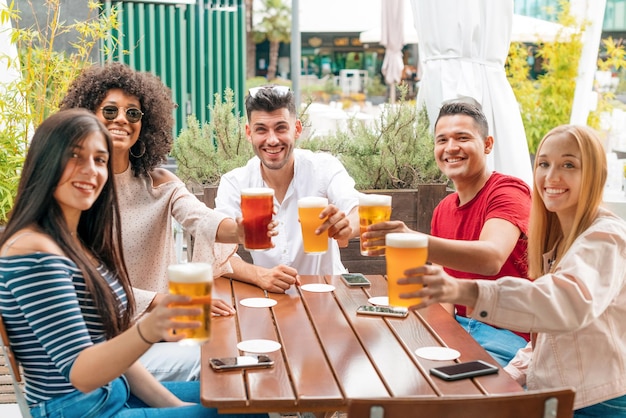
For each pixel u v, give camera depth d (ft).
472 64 16.30
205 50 27.63
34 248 6.92
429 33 16.44
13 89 16.11
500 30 16.31
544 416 5.58
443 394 6.71
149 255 10.61
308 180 12.23
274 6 69.82
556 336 7.84
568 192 8.08
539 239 8.68
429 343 8.08
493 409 5.49
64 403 7.07
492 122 16.30
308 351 7.75
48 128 7.20
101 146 7.39
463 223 11.13
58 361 6.71
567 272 7.34
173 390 8.84
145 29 25.72
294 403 6.53
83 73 10.55
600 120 29.37
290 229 12.30
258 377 6.99
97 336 7.30
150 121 10.55
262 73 70.69
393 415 5.38
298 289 10.30
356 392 6.70
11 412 11.01
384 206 8.34
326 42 66.54
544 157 8.24
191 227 10.30
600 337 7.71
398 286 6.85
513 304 6.98
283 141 11.61
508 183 10.70
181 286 6.10
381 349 7.84
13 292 6.81
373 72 66.33
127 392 7.86
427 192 14.66
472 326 10.84
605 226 7.68
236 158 16.11
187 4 26.55
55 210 7.21
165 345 10.57
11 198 15.02
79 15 21.90
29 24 21.65
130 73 10.41
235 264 10.61
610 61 33.47
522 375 8.93
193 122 16.72
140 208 10.53
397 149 16.15
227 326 8.59
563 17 31.45
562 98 31.53
